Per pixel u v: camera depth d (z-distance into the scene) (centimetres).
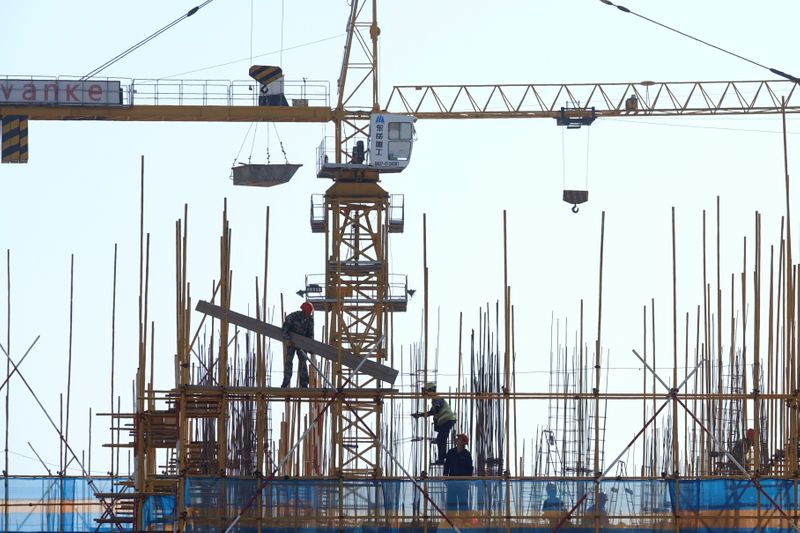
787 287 13212
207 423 14488
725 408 14712
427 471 13088
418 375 15100
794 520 12625
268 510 12500
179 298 13412
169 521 13462
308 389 12825
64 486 15250
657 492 12750
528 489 12694
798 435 13938
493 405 14462
